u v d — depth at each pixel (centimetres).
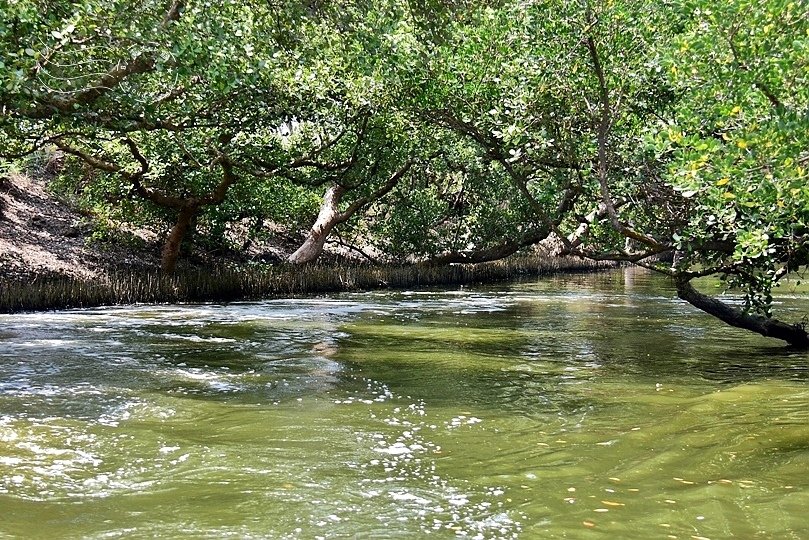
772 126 659
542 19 1198
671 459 707
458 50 1445
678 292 1408
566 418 877
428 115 1562
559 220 1520
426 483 647
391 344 1462
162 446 750
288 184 2719
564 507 586
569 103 1254
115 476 658
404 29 1497
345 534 534
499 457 723
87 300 2025
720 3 698
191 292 2292
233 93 1608
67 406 905
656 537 525
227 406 924
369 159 2488
